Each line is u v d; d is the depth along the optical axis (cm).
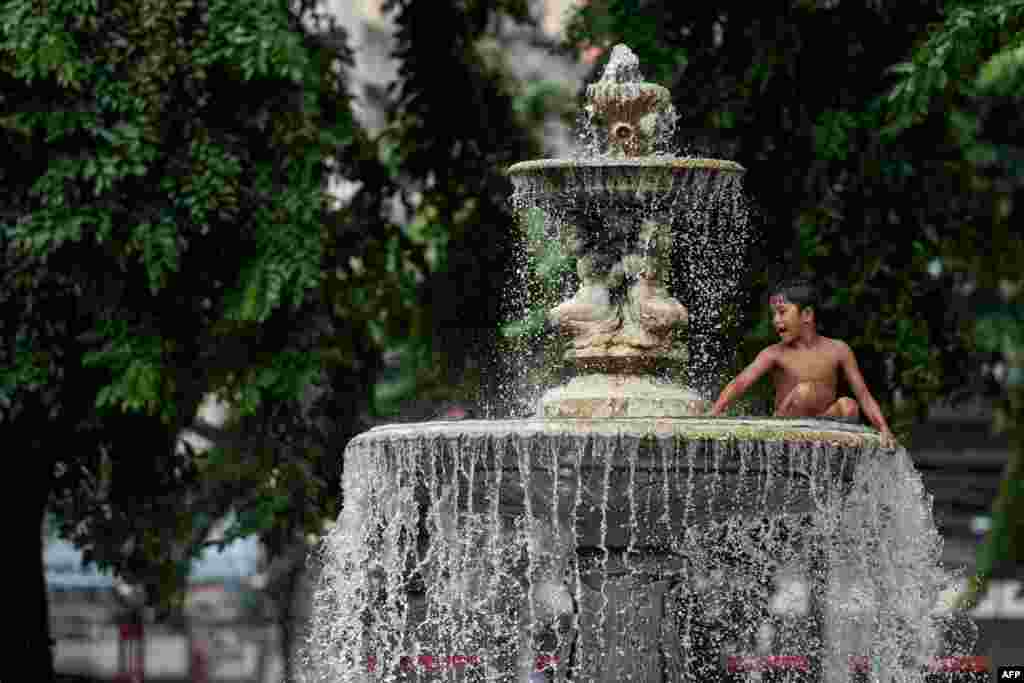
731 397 2381
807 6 3416
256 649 6175
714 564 2280
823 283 3475
